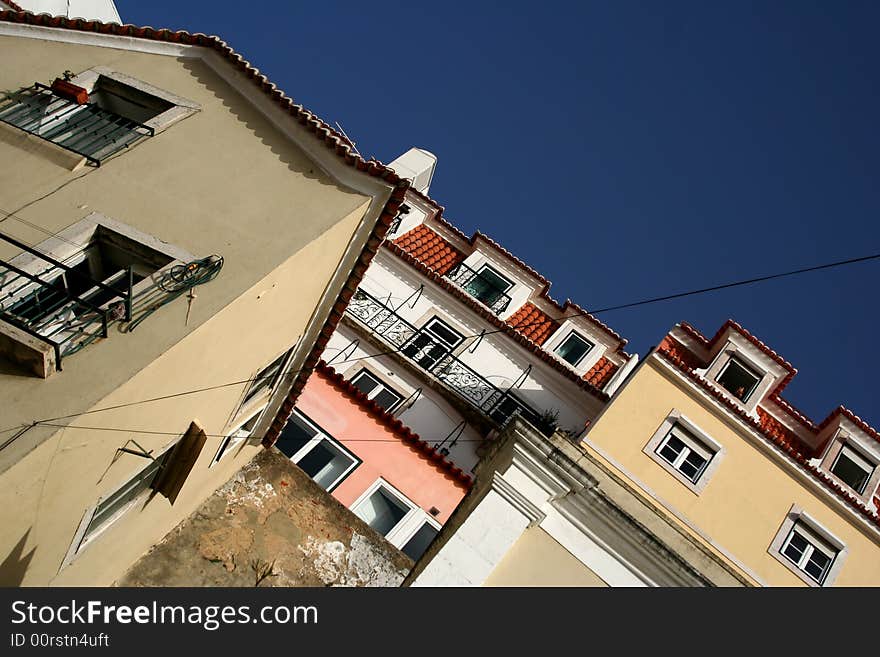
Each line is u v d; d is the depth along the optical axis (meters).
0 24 11.98
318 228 10.67
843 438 17.33
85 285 9.96
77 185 10.45
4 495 8.01
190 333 9.24
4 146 10.75
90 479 9.35
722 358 17.75
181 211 10.42
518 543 9.81
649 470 14.15
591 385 21.16
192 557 12.92
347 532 13.90
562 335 22.81
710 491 14.12
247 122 11.56
